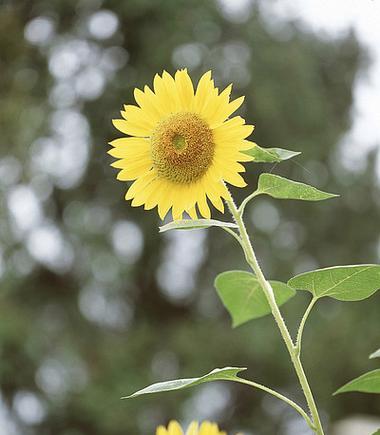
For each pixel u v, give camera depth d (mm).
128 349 11555
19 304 11641
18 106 11047
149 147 1979
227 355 11555
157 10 11750
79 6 11859
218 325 11820
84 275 11773
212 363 11570
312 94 11844
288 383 11578
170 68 11633
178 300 12289
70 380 11125
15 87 11086
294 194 1831
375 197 12273
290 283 1797
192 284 12250
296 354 1717
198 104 1959
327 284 1776
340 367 11359
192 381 1678
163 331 11922
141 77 11664
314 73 12156
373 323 11453
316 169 11969
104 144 11953
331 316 11492
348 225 12156
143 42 11766
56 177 11805
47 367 11141
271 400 11617
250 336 11375
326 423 11453
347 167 12180
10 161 11211
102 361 11445
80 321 11695
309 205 11938
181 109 1968
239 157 1896
